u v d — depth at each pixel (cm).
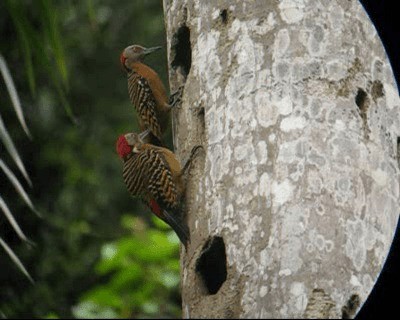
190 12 1158
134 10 2556
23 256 2219
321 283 950
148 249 1695
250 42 1067
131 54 1528
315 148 1008
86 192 2347
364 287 964
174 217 1129
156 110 1473
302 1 1066
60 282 2216
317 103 1028
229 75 1074
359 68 1057
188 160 1112
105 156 2406
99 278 2231
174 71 1209
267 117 1030
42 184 2325
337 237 973
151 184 1226
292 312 944
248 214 1002
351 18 1070
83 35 2495
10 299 2158
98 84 2500
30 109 2333
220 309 988
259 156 1019
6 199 2256
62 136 2373
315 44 1052
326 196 988
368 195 1009
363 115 1048
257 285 967
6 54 2272
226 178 1037
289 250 963
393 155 1055
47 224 2270
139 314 1705
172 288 1741
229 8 1098
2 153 2247
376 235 996
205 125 1093
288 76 1041
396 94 1077
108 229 2308
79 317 1669
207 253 1052
